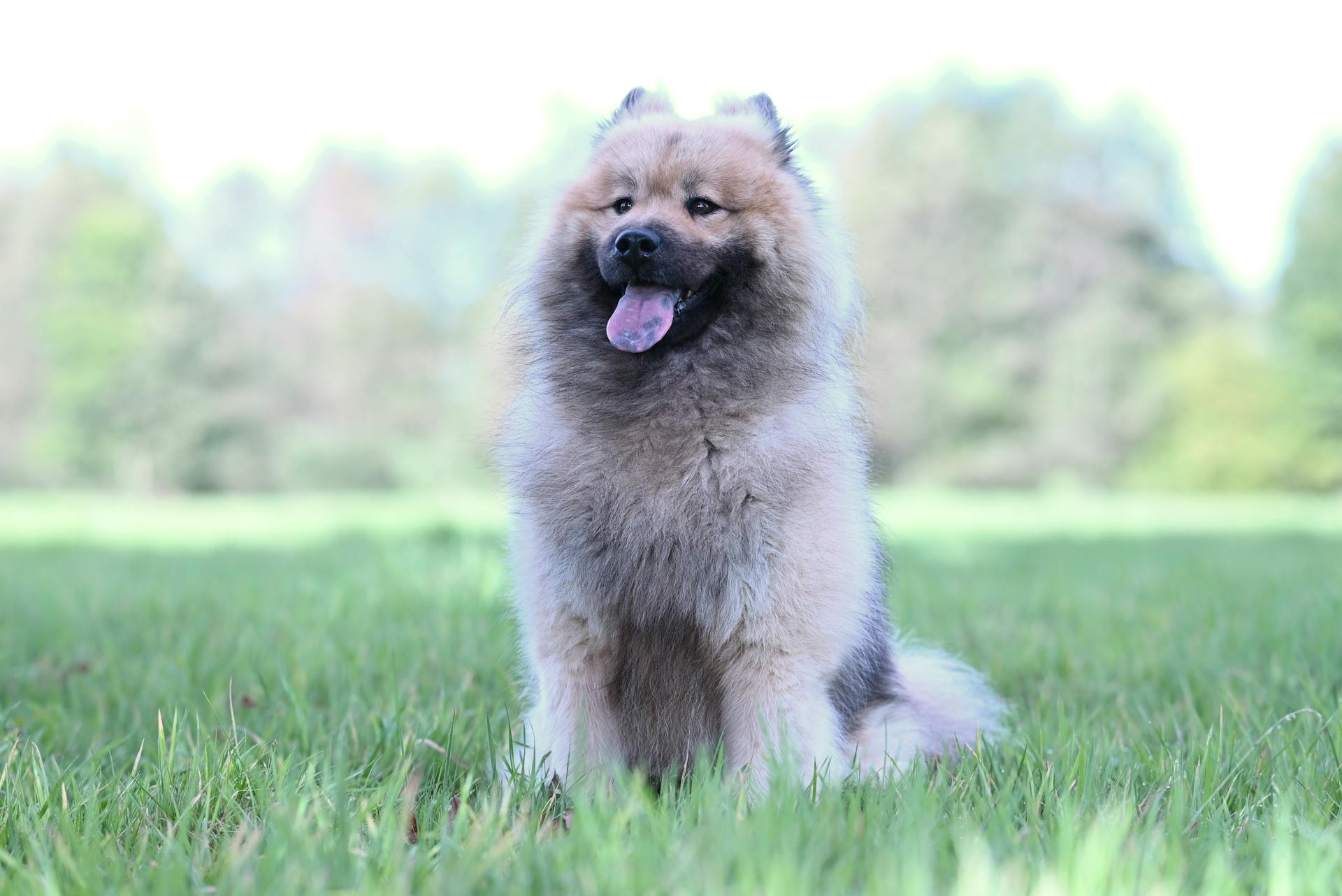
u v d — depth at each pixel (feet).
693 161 14.28
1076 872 8.32
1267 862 9.21
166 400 171.22
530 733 14.08
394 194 197.16
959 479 152.15
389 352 179.73
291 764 12.23
